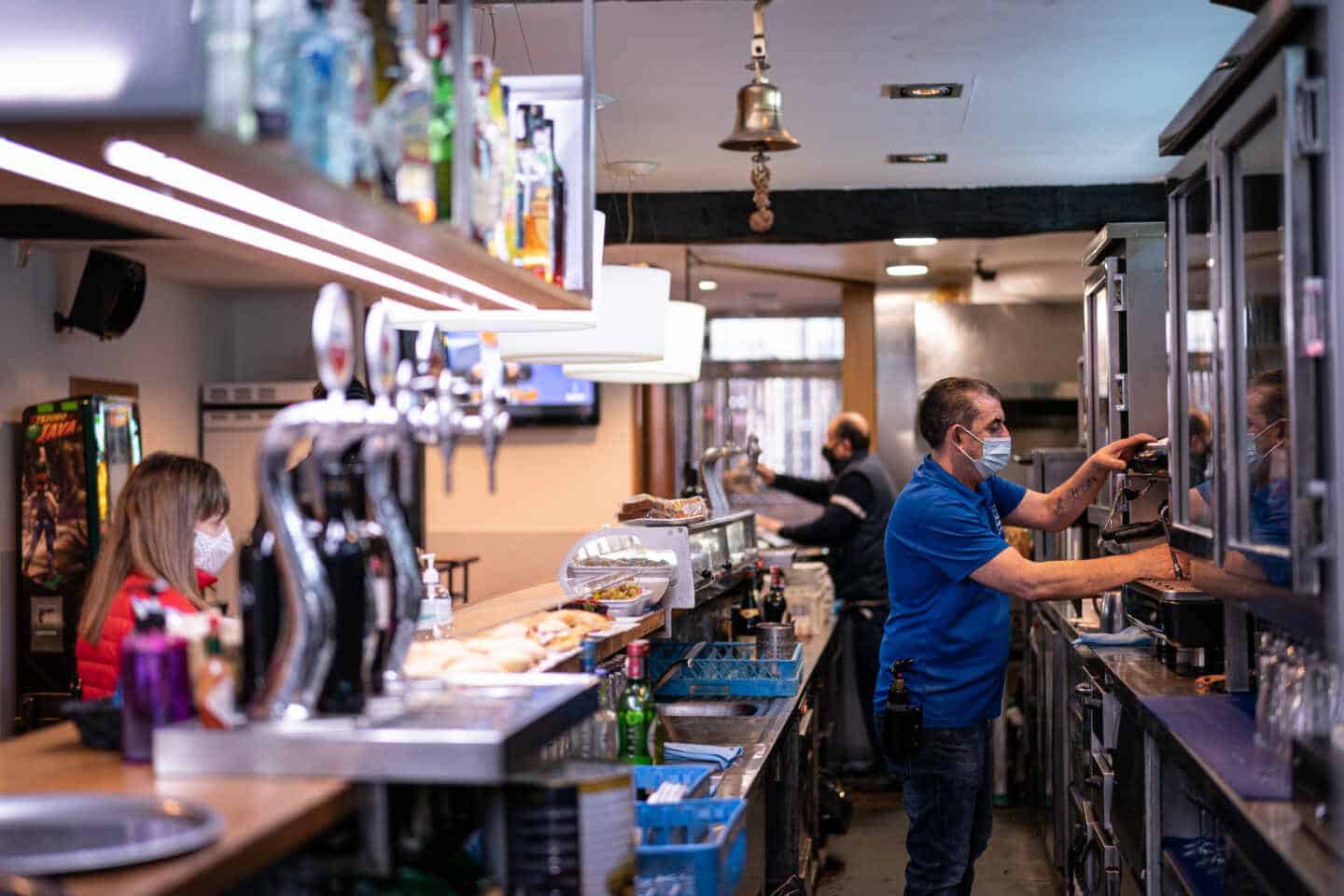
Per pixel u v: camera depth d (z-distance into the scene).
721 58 4.74
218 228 2.46
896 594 4.30
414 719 2.17
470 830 2.37
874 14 4.31
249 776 2.04
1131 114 5.58
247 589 2.13
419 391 2.52
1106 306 5.16
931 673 4.20
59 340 6.74
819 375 11.95
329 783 1.99
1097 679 4.27
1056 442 9.93
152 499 3.29
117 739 2.26
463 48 2.39
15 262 6.36
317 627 2.08
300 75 1.89
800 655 5.09
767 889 4.34
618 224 7.06
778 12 4.28
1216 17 4.34
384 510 2.38
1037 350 9.53
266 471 2.04
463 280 2.86
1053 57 4.80
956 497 4.20
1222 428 2.87
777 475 8.56
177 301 7.93
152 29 1.64
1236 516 2.79
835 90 5.20
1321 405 2.22
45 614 6.19
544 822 2.20
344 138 1.97
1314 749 2.17
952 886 4.20
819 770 5.89
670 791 2.91
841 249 8.41
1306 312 2.21
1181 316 3.38
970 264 9.02
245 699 2.13
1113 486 5.03
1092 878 4.27
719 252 8.52
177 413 7.93
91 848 1.72
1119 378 5.03
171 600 3.19
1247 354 2.75
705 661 4.74
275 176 1.84
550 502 10.05
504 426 2.48
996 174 6.70
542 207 3.03
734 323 12.04
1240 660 3.40
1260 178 2.56
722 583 5.54
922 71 4.95
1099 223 6.97
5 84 1.65
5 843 1.74
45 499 6.16
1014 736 7.14
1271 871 2.17
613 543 4.41
